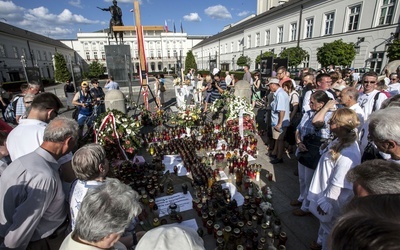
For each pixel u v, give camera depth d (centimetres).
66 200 185
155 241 93
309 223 272
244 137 510
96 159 154
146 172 373
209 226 247
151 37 6669
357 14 1898
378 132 150
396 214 64
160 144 495
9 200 150
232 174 374
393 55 1270
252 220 253
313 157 264
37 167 153
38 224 160
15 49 3806
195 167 376
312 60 2417
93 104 592
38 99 226
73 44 6353
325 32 2255
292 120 445
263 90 1021
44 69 4716
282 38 2900
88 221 109
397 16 1585
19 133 210
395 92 408
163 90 1075
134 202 124
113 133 409
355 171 119
